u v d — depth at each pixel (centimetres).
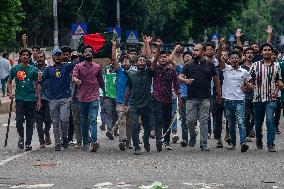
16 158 2530
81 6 8862
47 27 8269
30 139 2792
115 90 3167
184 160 2442
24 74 2773
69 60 3014
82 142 2833
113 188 1897
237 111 2716
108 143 3047
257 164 2330
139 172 2177
